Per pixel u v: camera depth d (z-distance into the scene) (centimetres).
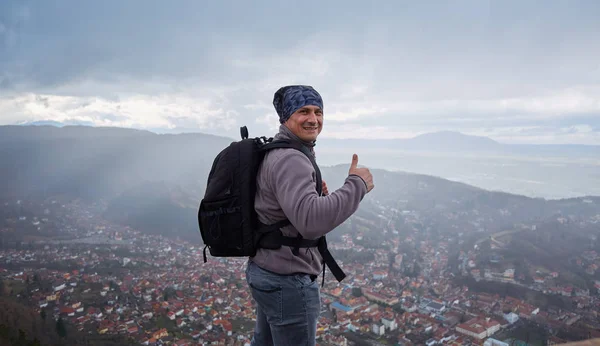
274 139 138
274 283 130
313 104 130
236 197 127
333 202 112
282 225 126
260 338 169
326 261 135
